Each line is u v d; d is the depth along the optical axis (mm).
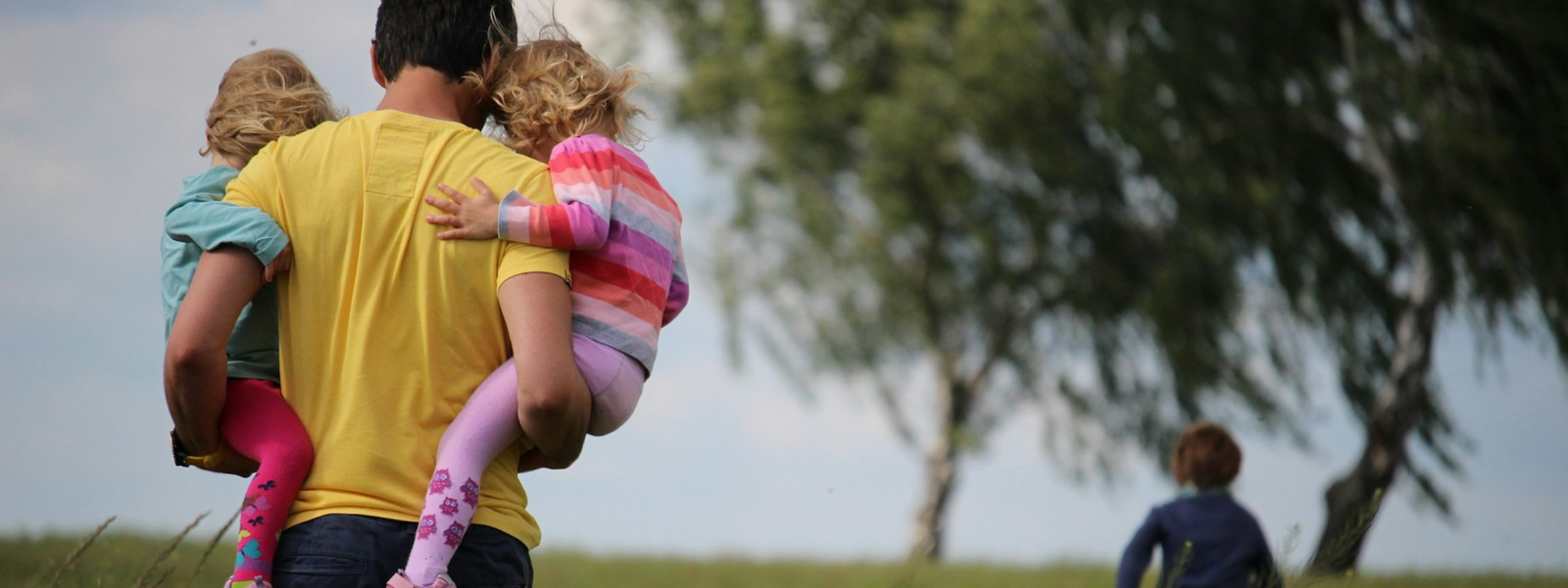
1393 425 49312
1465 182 43375
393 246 5199
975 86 47562
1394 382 49594
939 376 61969
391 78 5758
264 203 5227
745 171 55969
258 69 6398
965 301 57281
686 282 6246
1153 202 50562
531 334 5074
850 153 54219
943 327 59031
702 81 52938
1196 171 46594
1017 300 56281
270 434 5168
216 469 5664
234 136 6129
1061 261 53719
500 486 5301
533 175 5453
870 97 51562
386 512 5059
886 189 51469
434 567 4957
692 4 54594
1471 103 43438
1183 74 45750
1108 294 54125
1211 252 48312
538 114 5945
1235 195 46594
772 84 52812
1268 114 46656
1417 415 49688
